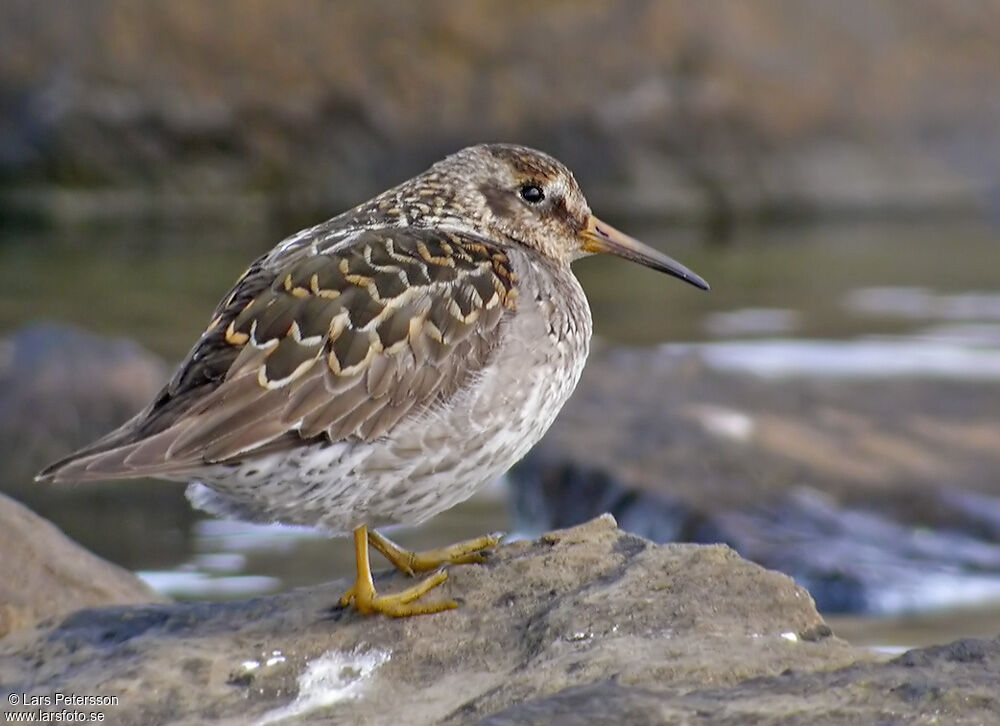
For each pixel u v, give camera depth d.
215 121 27.67
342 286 8.59
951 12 30.94
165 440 7.99
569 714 6.95
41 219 26.98
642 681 7.45
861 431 16.23
